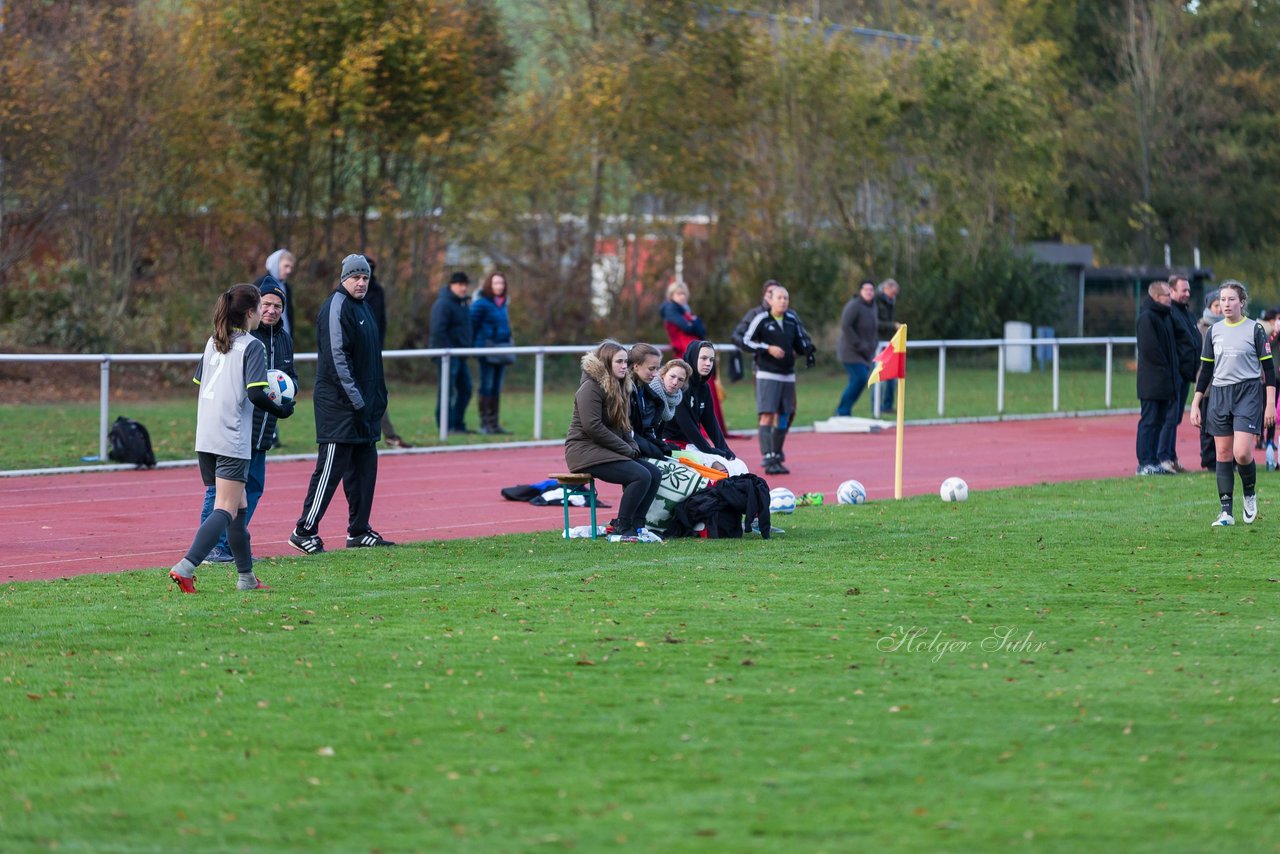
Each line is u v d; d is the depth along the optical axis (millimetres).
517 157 122812
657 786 20125
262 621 31125
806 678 25984
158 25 111188
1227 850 17656
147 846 18078
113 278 109562
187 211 115625
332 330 40375
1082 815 18891
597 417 42938
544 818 18922
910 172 150250
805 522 46781
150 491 55375
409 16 111812
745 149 138875
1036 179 153375
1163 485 56938
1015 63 157000
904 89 148750
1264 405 46031
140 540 44031
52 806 19594
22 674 26641
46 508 50781
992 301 146250
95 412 83562
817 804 19359
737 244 139250
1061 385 115000
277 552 41500
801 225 143125
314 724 23266
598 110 124188
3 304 108000
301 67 108438
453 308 73688
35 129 101812
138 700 24812
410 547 41812
